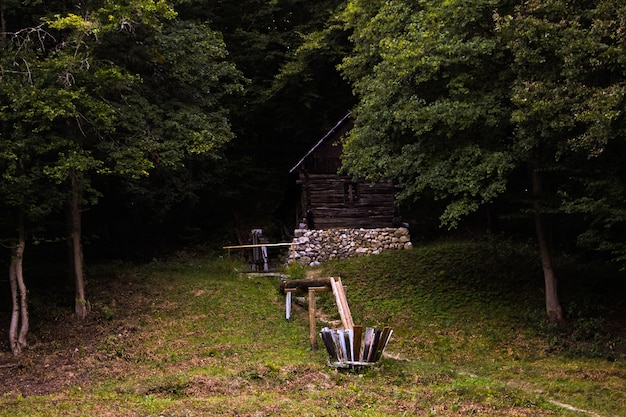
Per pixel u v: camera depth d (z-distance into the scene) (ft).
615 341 56.95
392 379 44.21
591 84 50.93
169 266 83.56
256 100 108.58
